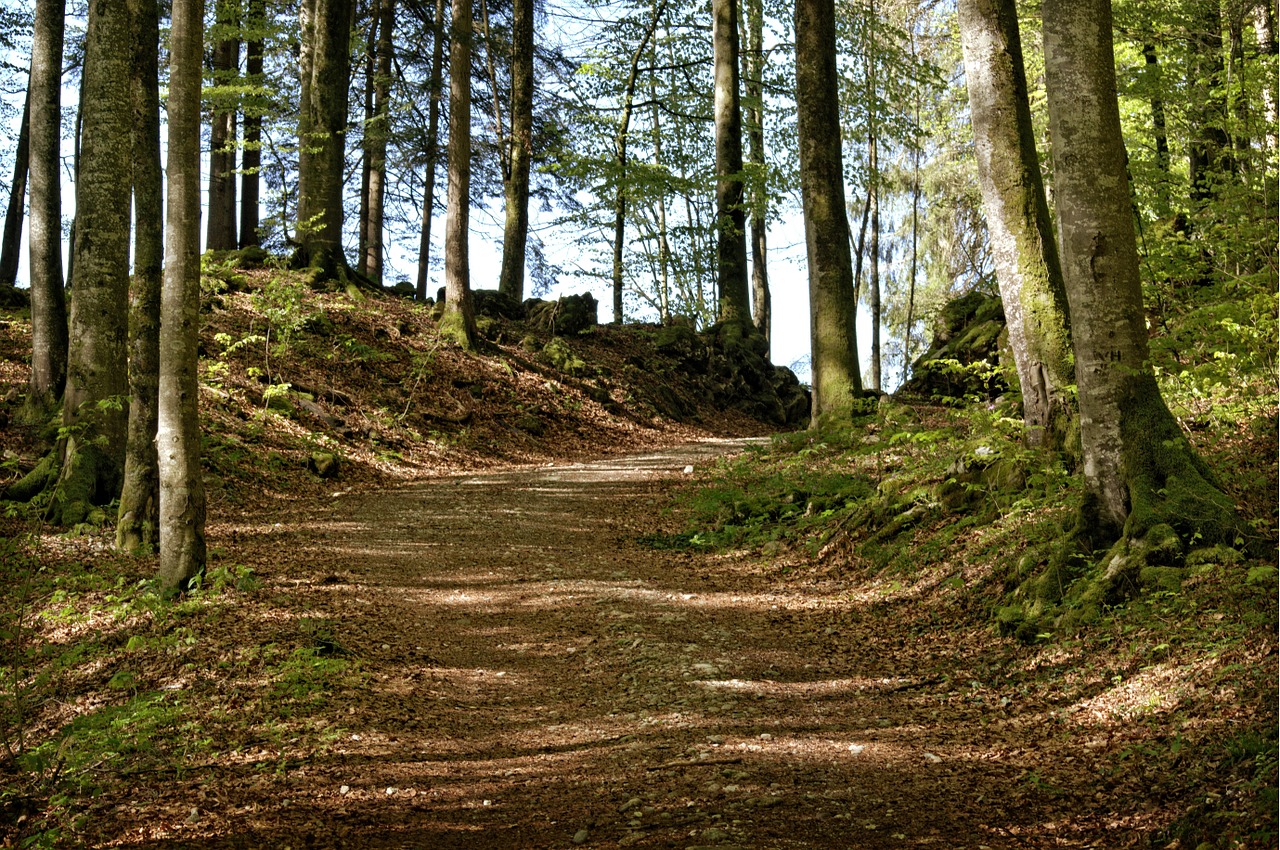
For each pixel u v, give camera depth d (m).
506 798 5.43
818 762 5.66
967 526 9.77
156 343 10.73
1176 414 9.62
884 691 7.22
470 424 19.91
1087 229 7.81
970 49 10.46
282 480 14.78
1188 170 15.82
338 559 11.03
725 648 8.30
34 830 5.17
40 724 6.92
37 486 12.27
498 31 30.91
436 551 11.70
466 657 8.29
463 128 22.39
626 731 6.44
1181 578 6.86
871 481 12.81
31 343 16.61
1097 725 5.78
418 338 22.11
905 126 28.03
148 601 8.89
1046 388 10.00
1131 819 4.55
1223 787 4.50
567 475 17.30
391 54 28.86
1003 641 7.64
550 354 24.48
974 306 23.09
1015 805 4.92
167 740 6.36
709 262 29.95
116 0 12.46
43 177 13.91
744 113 32.50
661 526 13.66
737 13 31.30
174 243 9.24
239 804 5.41
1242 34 16.39
